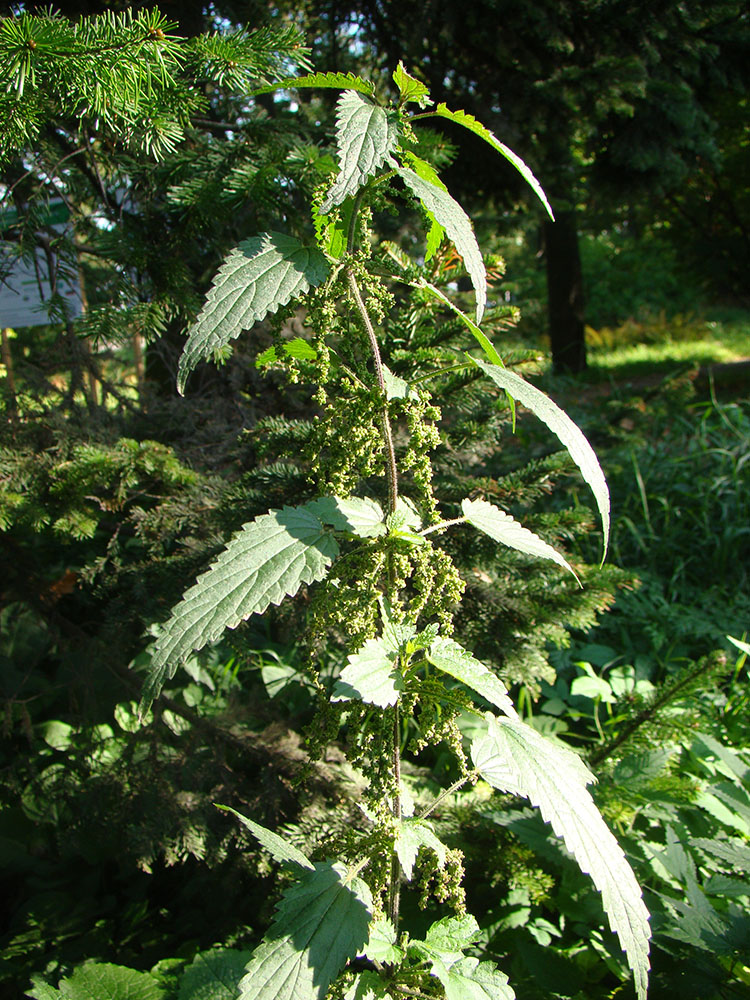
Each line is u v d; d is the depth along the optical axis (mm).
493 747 1198
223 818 2176
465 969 1191
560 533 2373
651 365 12578
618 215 12625
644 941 1117
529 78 5016
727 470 5062
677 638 3807
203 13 2836
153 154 2148
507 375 1170
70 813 2416
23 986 2014
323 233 1258
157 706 2406
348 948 1161
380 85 4871
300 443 2215
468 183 5617
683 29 5414
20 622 2994
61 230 2629
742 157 12773
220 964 1729
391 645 1225
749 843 2273
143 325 2277
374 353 1243
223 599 1086
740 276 15344
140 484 2527
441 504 2273
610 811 2021
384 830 1243
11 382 2742
